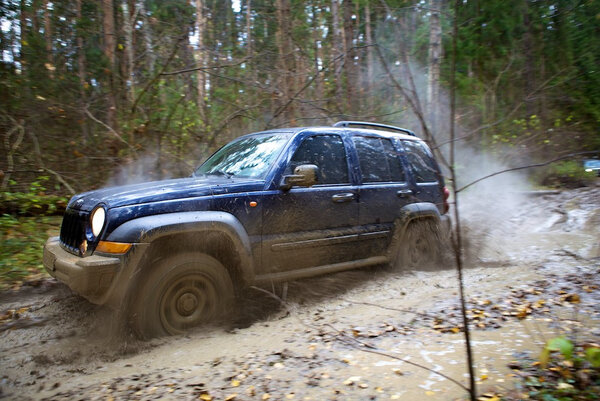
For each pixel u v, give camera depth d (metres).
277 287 4.59
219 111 10.28
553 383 2.48
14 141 8.22
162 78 9.51
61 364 3.24
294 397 2.52
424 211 5.46
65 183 7.76
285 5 10.99
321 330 3.66
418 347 3.14
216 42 13.67
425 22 12.61
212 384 2.74
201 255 3.71
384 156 5.32
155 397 2.60
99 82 10.09
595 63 14.37
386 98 11.48
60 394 2.74
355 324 3.77
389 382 2.64
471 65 16.80
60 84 8.98
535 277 5.04
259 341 3.50
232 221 3.84
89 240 3.54
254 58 10.50
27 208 7.14
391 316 3.92
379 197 5.04
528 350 2.95
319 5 17.31
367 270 5.36
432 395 2.46
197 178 4.43
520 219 9.89
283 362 3.02
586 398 2.30
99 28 11.46
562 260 6.10
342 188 4.70
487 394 2.40
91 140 8.62
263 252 4.08
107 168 8.48
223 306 3.85
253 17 16.73
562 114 15.98
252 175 4.33
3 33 8.84
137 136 8.73
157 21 10.27
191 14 12.21
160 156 8.78
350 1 11.70
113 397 2.63
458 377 2.64
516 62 15.91
